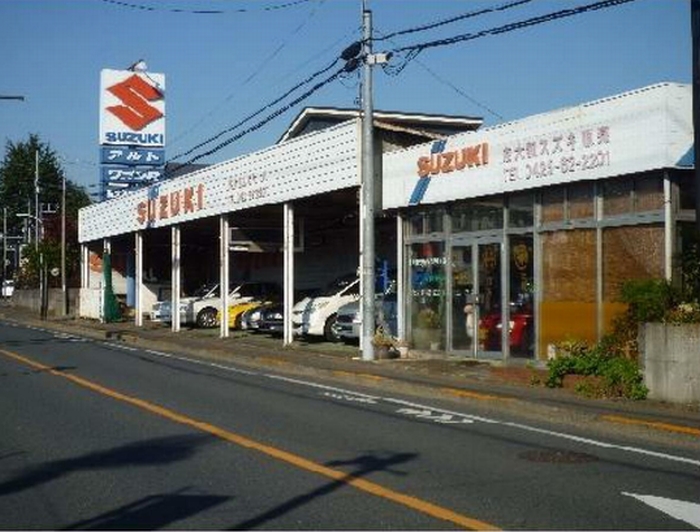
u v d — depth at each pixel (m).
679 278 14.22
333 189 22.27
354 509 7.39
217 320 33.84
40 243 50.22
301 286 32.38
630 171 14.75
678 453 10.07
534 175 16.78
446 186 19.12
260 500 7.70
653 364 13.12
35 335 32.12
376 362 19.23
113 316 40.78
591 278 15.89
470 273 19.06
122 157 43.31
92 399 14.24
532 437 11.06
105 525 6.93
